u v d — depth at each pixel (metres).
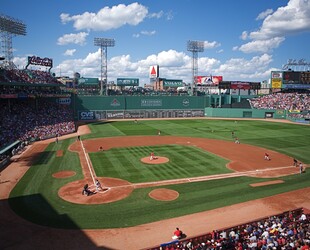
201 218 26.56
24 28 84.75
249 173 39.97
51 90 93.06
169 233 23.97
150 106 111.94
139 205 29.30
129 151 52.50
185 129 81.12
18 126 66.06
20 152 51.50
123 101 108.25
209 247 20.09
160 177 37.78
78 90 123.75
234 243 20.30
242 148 55.78
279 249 19.22
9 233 23.78
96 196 31.44
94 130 78.69
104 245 22.20
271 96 119.31
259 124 91.75
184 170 40.84
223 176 38.53
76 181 36.12
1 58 57.41
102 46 112.50
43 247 21.81
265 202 30.19
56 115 83.75
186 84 179.00
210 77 130.25
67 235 23.58
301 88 118.00
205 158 47.56
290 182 36.53
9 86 76.50
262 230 22.73
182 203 29.81
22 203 29.55
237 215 27.17
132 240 22.92
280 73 117.12
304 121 94.62
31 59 89.00
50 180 36.44
